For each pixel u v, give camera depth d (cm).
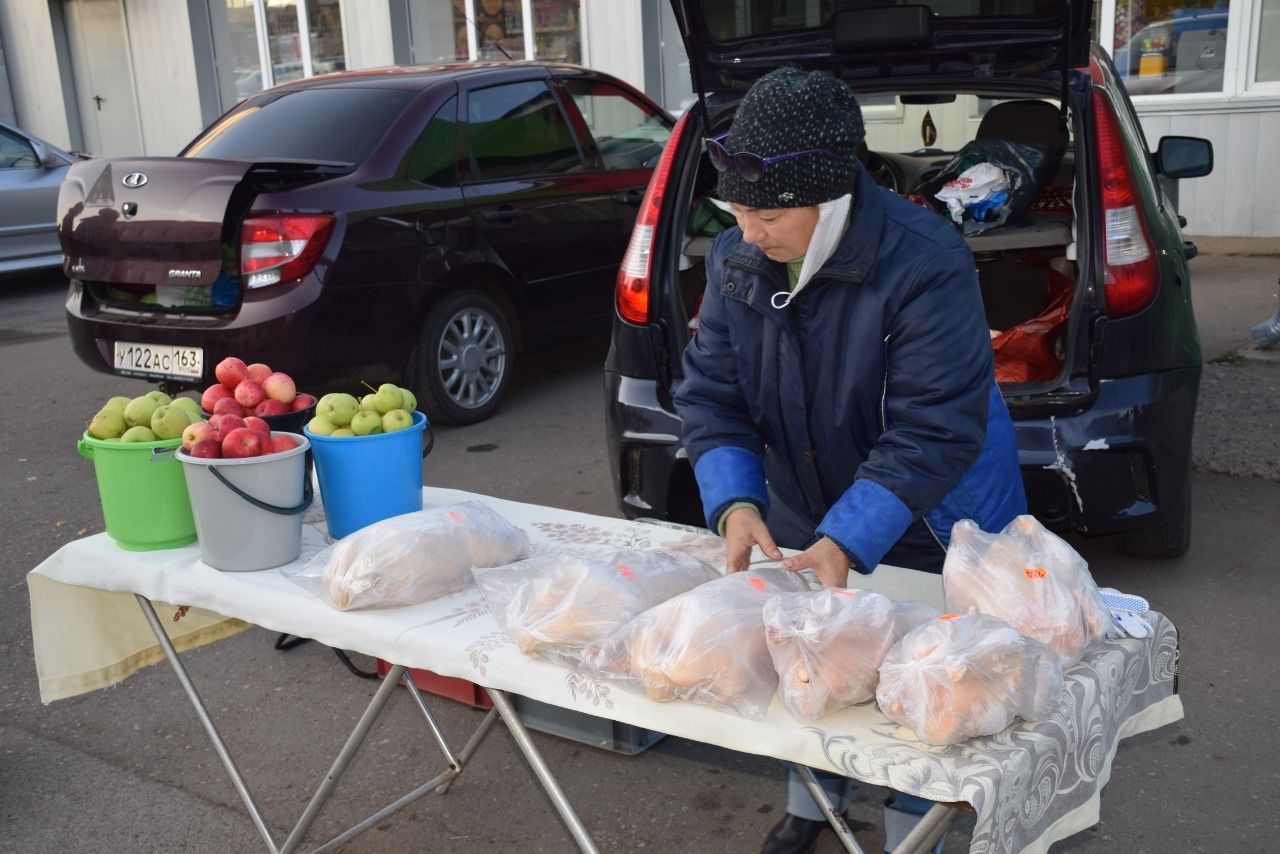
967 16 313
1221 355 593
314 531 239
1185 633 332
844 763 151
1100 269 317
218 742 237
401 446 225
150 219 493
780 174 172
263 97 583
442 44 1161
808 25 323
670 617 166
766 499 204
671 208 347
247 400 243
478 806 279
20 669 349
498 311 564
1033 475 316
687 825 268
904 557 221
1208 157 421
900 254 187
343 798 283
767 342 199
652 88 1040
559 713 276
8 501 490
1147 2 859
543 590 181
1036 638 164
